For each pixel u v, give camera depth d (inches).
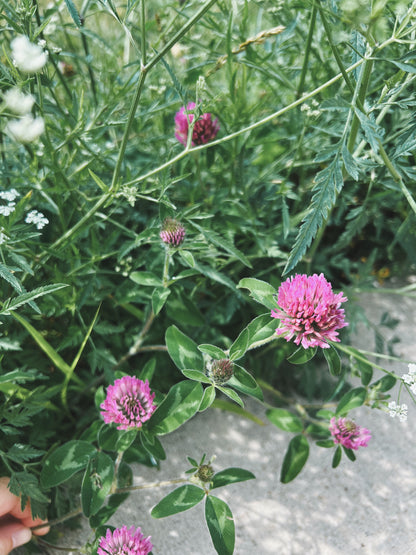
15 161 11.4
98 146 11.9
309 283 8.3
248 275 12.9
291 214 12.8
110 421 8.7
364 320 12.3
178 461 11.7
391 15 9.8
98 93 12.5
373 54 8.4
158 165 12.0
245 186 12.3
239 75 13.5
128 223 13.0
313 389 12.3
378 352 12.2
